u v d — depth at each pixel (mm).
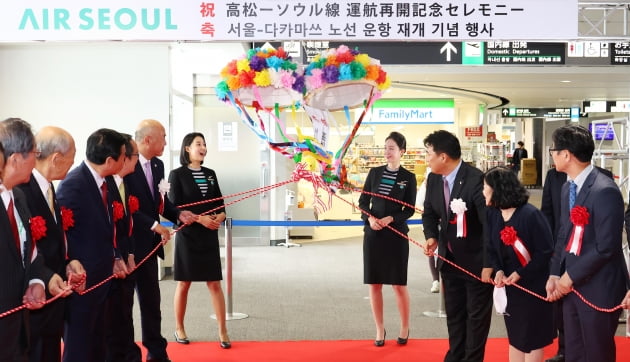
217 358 4785
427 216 4391
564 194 3539
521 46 8859
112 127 7949
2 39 4277
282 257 9805
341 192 16281
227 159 10781
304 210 11406
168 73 7953
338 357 4793
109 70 7918
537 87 15859
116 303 4105
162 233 4410
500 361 4652
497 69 12031
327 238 12219
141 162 4535
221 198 4961
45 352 3320
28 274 2887
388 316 6141
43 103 7895
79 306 3631
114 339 4141
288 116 10000
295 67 4309
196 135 5133
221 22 4324
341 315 6184
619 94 18297
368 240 5008
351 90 4395
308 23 4340
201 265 4965
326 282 7848
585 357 3367
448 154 4055
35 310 3240
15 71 7871
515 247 3539
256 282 7844
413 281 7949
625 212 3650
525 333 3566
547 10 4422
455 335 4172
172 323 5879
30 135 2781
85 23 4293
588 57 9031
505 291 3600
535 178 29391
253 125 4508
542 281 3566
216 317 5609
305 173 4570
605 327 3297
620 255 3324
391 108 18156
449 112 18219
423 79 13406
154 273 4461
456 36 4383
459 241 4008
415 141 24688
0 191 2730
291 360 4723
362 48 8578
